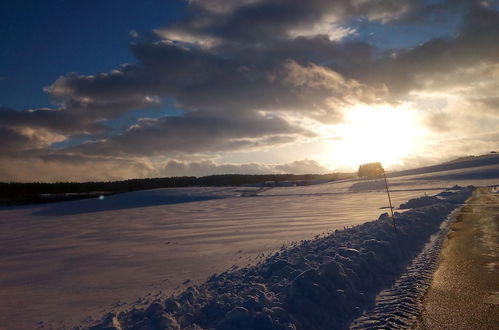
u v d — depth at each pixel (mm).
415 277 7488
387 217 15062
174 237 17172
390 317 5625
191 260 11117
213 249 12836
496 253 9047
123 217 35188
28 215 47719
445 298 6211
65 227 28234
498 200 23766
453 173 68438
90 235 21141
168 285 8359
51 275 10523
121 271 10305
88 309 7027
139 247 14797
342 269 7023
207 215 30609
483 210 18562
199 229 19938
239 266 9594
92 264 11781
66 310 7074
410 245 10492
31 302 7789
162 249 13766
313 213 25844
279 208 34281
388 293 6719
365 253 8539
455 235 11984
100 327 5469
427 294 6453
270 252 11242
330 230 15805
